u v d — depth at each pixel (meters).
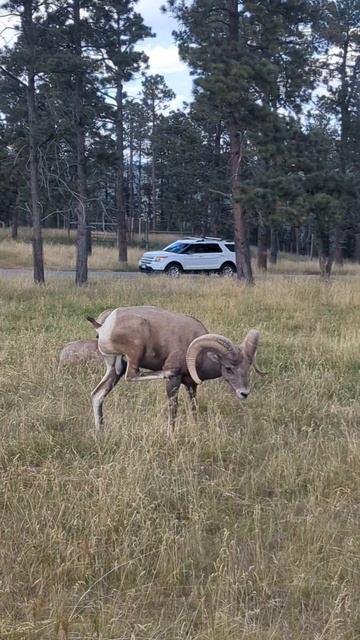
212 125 39.09
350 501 5.62
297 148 21.31
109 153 22.62
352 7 29.64
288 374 9.74
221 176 39.56
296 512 5.44
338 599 3.99
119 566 4.42
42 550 4.54
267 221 20.31
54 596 4.07
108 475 5.50
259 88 20.44
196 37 20.45
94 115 21.39
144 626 3.86
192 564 4.55
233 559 4.55
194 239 31.77
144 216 70.56
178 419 7.08
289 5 20.92
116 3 20.66
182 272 30.81
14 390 8.44
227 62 19.45
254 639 3.77
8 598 4.05
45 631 3.79
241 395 6.85
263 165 24.06
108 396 8.19
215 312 15.02
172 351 6.94
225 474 5.96
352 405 8.20
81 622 3.92
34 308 15.56
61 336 12.20
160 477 5.71
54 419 7.27
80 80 20.58
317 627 3.96
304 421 7.56
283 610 4.09
